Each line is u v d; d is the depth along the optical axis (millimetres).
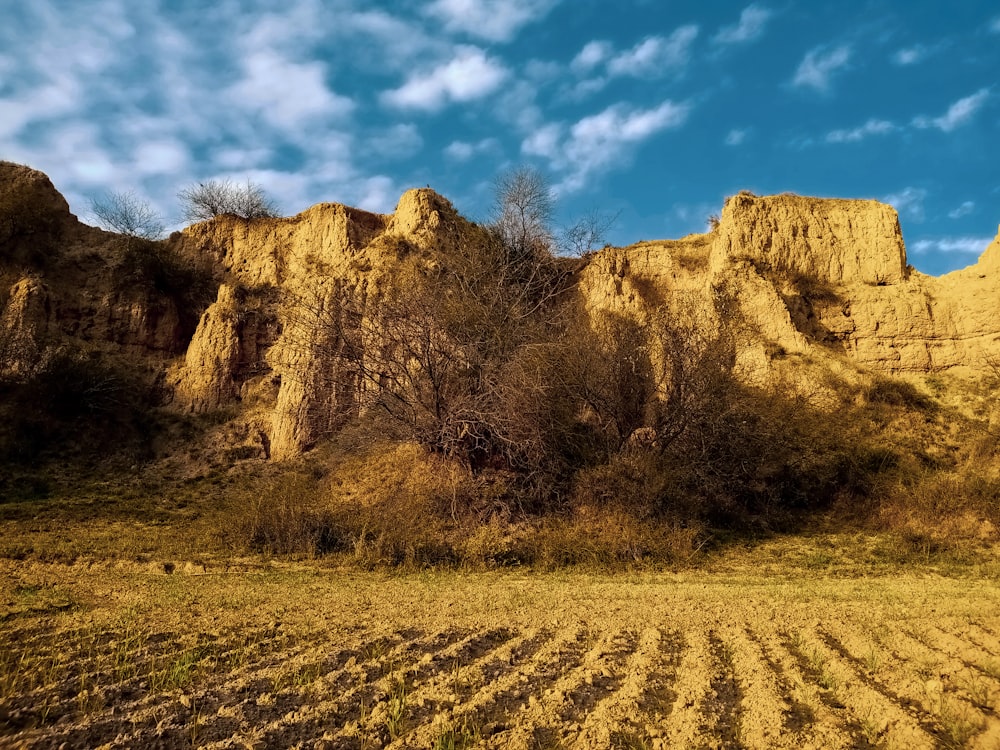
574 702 6480
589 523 20766
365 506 22422
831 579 16297
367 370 24953
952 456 26641
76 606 11305
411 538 19453
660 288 36875
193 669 7555
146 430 31266
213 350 33812
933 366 31828
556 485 22828
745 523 22672
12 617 10156
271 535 19828
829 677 6988
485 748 5402
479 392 23859
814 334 32375
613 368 24703
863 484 24469
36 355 30359
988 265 33188
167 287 37656
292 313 31203
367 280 32219
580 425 25344
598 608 11688
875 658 7609
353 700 6594
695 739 5457
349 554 18891
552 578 16562
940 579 16188
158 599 12078
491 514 21656
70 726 5836
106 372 32094
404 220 37500
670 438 23859
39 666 7469
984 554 19406
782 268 34656
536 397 23281
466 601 12438
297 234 39750
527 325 25922
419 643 8789
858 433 26922
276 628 9789
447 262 30438
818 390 28391
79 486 26500
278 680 7160
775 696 6398
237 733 5734
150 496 26141
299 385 29844
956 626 9461
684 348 24797
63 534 20156
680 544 19406
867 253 34969
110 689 6770
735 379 25156
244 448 30047
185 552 18469
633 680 7031
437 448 24078
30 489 25406
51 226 37250
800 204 36594
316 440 29484
